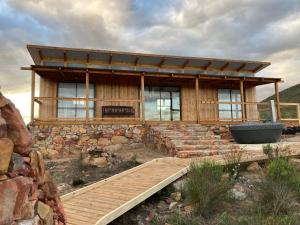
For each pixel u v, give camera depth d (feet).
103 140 38.47
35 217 6.58
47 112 43.70
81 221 13.07
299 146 29.17
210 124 42.98
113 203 15.40
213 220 14.29
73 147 37.35
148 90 49.06
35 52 43.09
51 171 27.91
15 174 6.00
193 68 51.83
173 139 31.19
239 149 28.50
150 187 17.39
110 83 46.93
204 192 15.69
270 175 18.08
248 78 46.24
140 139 40.06
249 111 53.36
